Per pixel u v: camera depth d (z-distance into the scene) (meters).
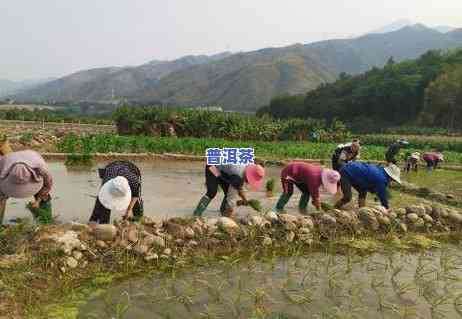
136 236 7.19
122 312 5.41
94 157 18.45
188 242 7.62
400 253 8.76
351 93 117.06
